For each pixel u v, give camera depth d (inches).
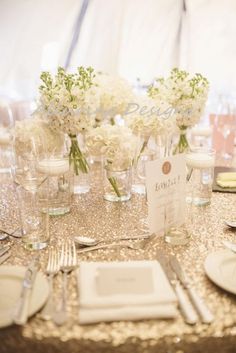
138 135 53.7
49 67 123.8
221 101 100.0
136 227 44.8
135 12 120.7
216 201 53.6
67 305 29.4
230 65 118.6
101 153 48.8
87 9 119.9
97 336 26.6
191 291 30.6
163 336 26.8
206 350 27.5
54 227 44.8
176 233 41.7
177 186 42.6
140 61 125.3
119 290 29.0
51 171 46.5
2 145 72.2
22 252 38.4
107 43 124.2
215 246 39.6
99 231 43.7
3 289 31.0
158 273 31.5
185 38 122.5
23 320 26.6
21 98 125.3
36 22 119.1
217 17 116.2
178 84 54.4
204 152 52.3
